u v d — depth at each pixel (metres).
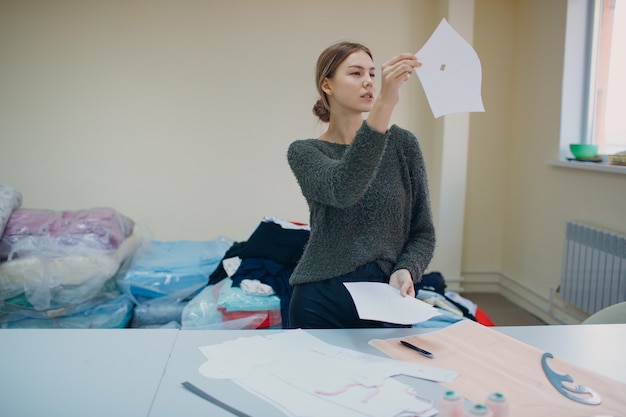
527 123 3.43
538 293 3.26
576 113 3.02
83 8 3.22
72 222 2.48
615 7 2.81
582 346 1.09
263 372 0.93
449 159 3.48
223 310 2.29
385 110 0.96
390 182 1.20
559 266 3.05
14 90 3.23
